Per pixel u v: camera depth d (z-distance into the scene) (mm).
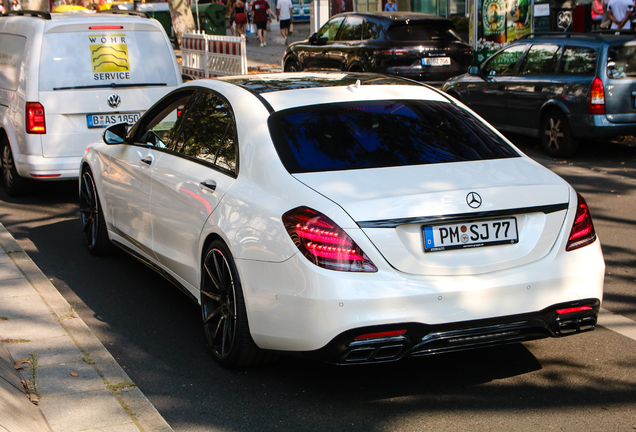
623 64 10141
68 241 6980
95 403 3598
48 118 7922
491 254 3658
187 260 4602
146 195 5199
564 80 10516
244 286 3838
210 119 4754
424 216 3531
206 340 4648
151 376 4113
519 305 3635
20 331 4461
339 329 3422
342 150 4031
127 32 8234
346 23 15719
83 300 5398
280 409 3725
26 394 3637
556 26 17703
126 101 8203
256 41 31641
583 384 3961
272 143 4062
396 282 3471
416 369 4180
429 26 14516
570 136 10516
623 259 6242
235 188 4102
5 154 8680
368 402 3791
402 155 4043
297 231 3549
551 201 3795
